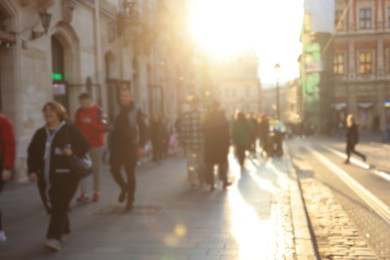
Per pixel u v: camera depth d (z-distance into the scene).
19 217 7.67
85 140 5.99
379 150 21.50
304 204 8.76
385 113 43.34
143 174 13.56
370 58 41.50
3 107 12.23
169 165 16.34
